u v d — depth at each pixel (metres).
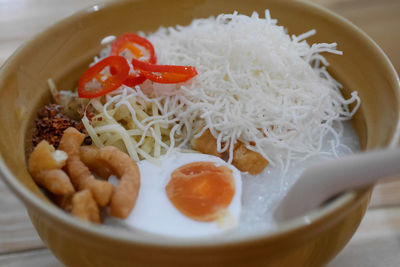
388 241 0.25
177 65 0.26
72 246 0.19
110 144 0.25
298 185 0.19
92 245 0.17
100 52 0.29
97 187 0.20
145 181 0.23
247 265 0.18
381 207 0.26
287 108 0.25
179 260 0.17
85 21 0.28
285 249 0.17
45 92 0.26
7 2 0.39
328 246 0.20
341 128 0.26
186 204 0.22
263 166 0.24
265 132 0.24
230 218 0.21
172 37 0.29
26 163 0.23
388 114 0.22
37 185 0.22
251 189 0.24
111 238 0.16
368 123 0.24
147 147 0.25
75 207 0.19
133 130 0.25
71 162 0.22
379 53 0.24
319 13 0.28
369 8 0.37
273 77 0.26
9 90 0.24
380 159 0.17
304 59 0.27
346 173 0.17
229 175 0.23
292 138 0.25
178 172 0.23
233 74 0.25
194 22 0.29
